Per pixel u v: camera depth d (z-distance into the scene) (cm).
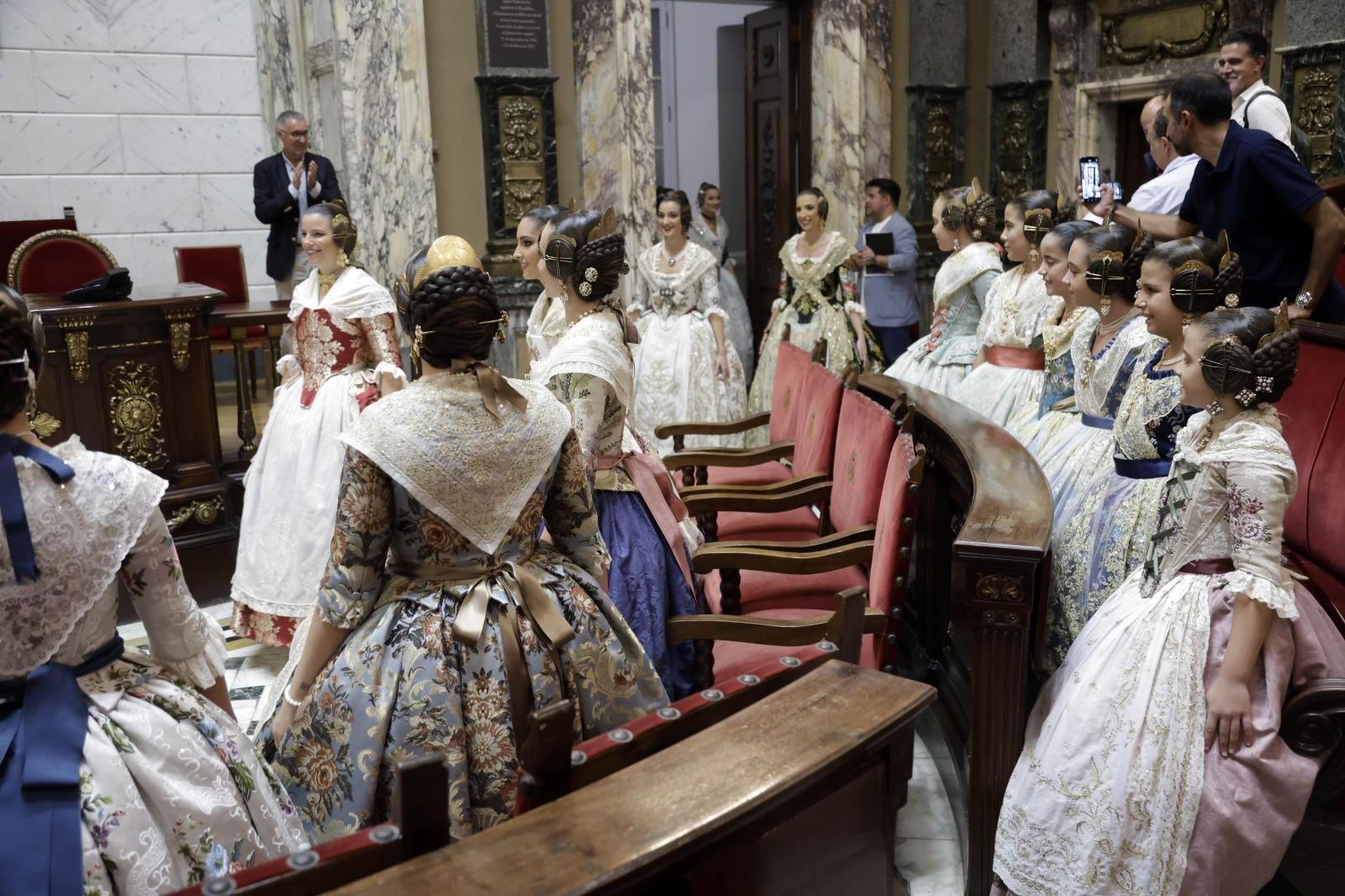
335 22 636
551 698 197
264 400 799
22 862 148
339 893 107
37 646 159
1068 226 329
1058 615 291
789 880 136
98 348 438
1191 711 223
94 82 802
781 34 792
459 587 197
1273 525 220
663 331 599
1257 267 338
